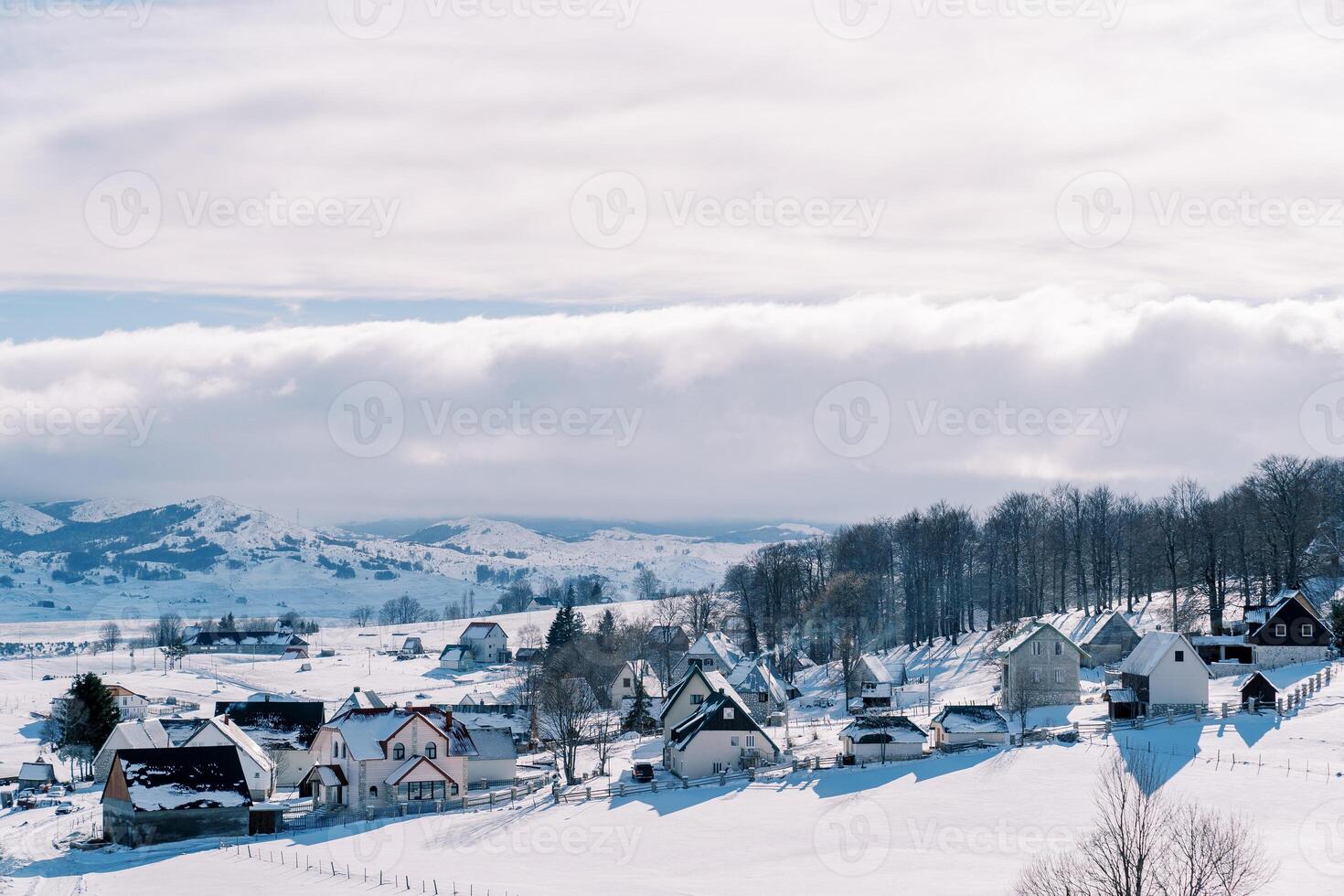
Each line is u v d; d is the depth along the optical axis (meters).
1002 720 118.06
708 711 122.88
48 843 106.81
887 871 79.88
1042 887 66.38
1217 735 109.75
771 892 76.19
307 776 127.94
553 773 125.25
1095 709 130.75
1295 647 139.12
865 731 116.06
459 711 139.62
